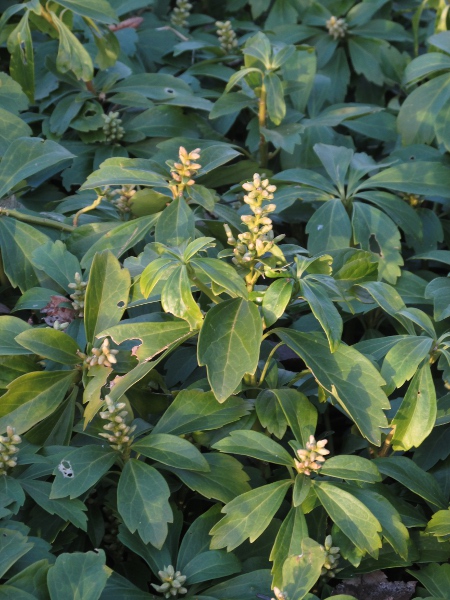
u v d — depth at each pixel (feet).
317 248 2.26
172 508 1.87
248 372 1.74
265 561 1.82
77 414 1.97
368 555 1.85
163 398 1.98
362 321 2.32
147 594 1.74
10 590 1.64
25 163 2.19
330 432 2.10
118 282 1.91
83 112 2.57
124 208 2.25
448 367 1.93
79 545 1.87
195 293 2.16
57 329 1.94
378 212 2.29
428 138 2.58
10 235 2.15
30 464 1.85
